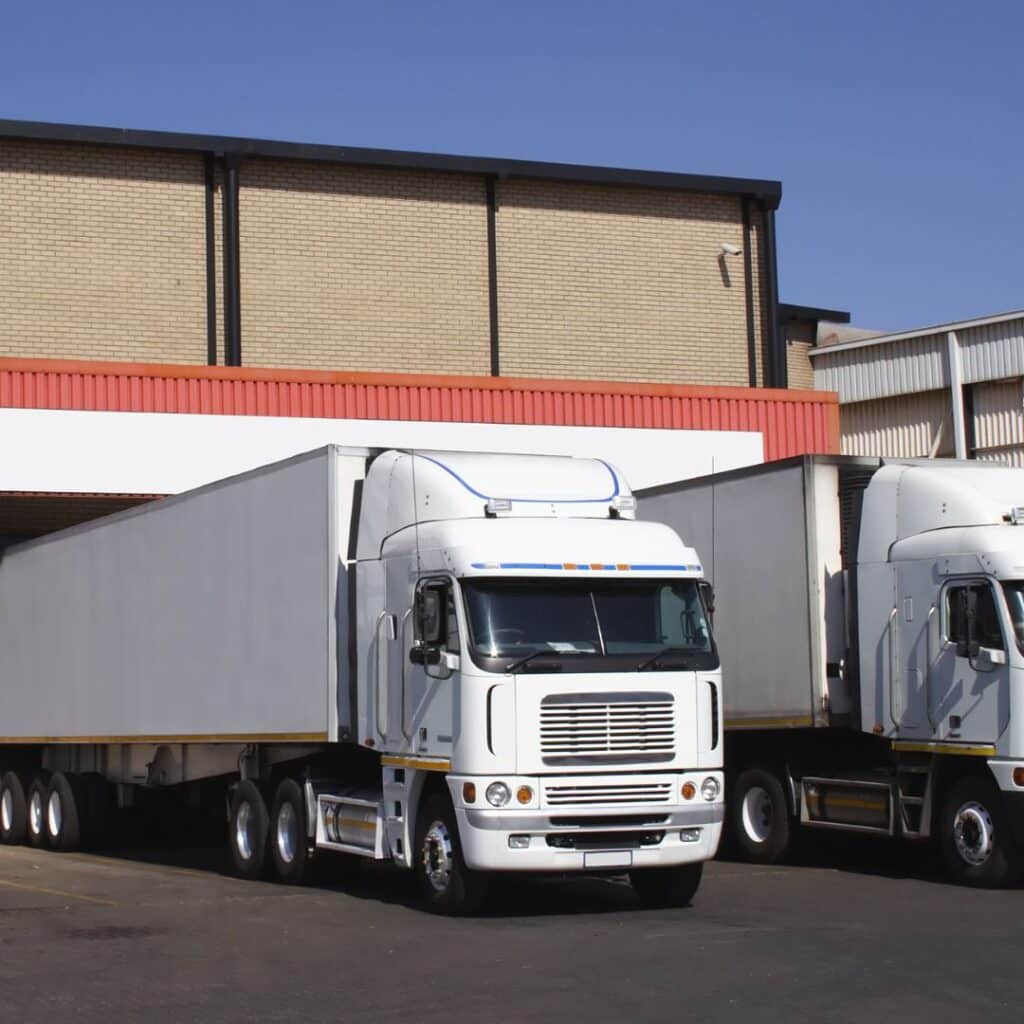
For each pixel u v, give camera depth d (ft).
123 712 61.16
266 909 43.34
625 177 97.96
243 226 90.17
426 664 41.09
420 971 32.78
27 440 72.33
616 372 97.50
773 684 54.34
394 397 78.33
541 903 44.37
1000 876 46.55
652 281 99.14
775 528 54.70
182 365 74.90
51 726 69.10
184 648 55.98
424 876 42.34
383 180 93.40
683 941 36.06
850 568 52.75
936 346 115.34
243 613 51.62
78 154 87.30
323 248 91.71
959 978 31.19
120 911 43.14
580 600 41.37
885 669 50.85
